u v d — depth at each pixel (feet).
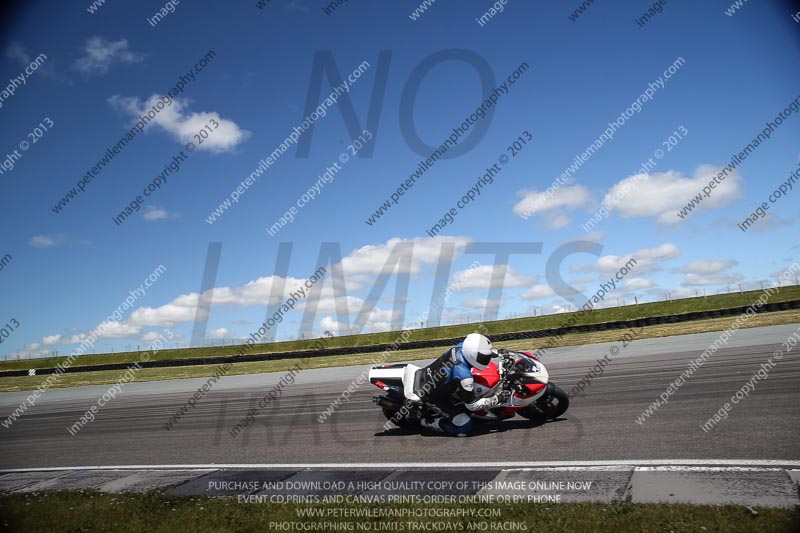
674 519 12.67
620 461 18.01
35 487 21.98
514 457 19.75
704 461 17.11
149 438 30.94
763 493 14.05
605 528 12.60
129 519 16.33
